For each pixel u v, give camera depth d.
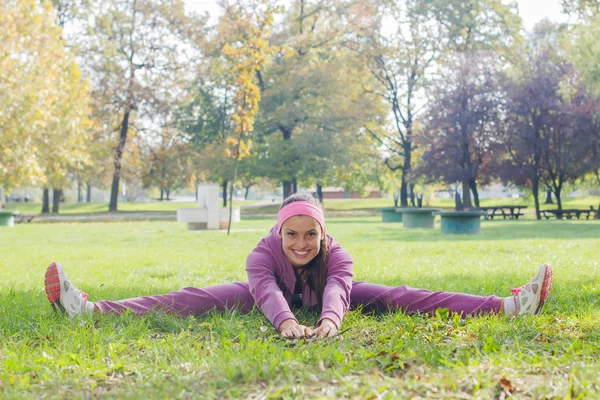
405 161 50.03
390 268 8.68
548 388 2.64
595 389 2.62
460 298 4.53
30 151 24.06
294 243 4.32
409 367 3.04
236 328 4.03
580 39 32.22
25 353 3.42
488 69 41.72
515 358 3.12
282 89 44.00
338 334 3.73
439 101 42.16
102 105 47.31
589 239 15.79
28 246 15.44
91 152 47.62
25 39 23.75
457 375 2.81
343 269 4.46
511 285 6.28
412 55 47.88
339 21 46.59
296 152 44.38
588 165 38.38
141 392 2.66
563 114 37.94
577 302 5.02
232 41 42.47
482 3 45.72
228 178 46.81
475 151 43.03
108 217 42.00
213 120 47.84
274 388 2.67
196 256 11.69
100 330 3.88
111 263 10.20
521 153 40.25
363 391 2.58
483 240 16.06
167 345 3.53
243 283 4.79
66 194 82.44
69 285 4.29
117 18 48.09
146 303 4.48
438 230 22.55
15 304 5.13
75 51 46.00
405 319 4.29
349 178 53.41
